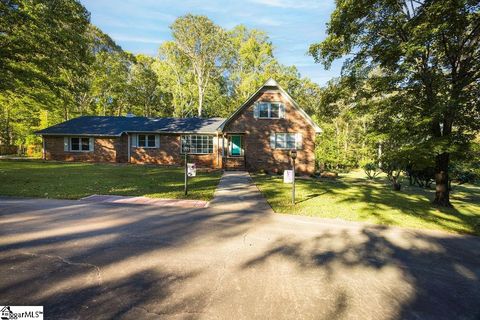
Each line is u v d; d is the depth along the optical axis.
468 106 9.55
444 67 10.66
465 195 16.36
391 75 10.74
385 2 9.97
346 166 31.62
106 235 5.91
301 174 22.33
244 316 3.24
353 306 3.63
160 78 43.53
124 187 11.88
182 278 4.14
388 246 6.14
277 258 5.10
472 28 9.34
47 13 15.22
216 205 9.30
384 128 11.18
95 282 3.90
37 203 8.52
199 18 37.22
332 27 10.96
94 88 34.44
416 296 4.00
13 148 35.22
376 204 10.80
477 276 4.81
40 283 3.80
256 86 42.03
